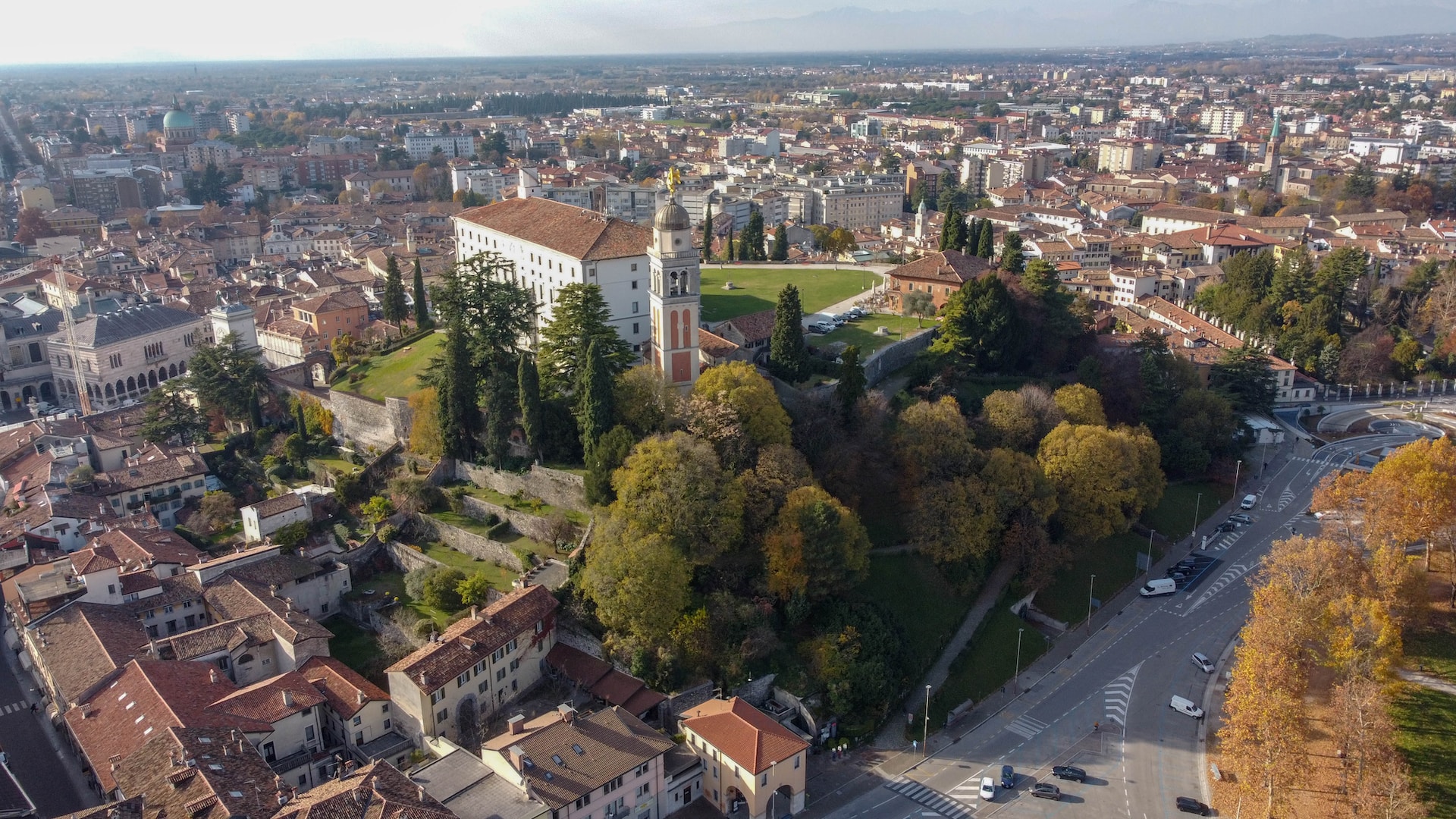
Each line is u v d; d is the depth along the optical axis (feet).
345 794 330.13
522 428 546.67
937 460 537.65
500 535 522.47
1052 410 609.01
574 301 547.49
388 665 455.22
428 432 572.51
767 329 649.61
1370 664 429.38
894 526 538.06
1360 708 398.01
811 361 620.90
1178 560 597.11
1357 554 486.79
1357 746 395.55
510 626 434.71
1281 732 386.11
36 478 603.67
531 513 522.47
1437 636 474.08
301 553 528.22
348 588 515.09
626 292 620.08
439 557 522.88
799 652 453.58
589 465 501.15
